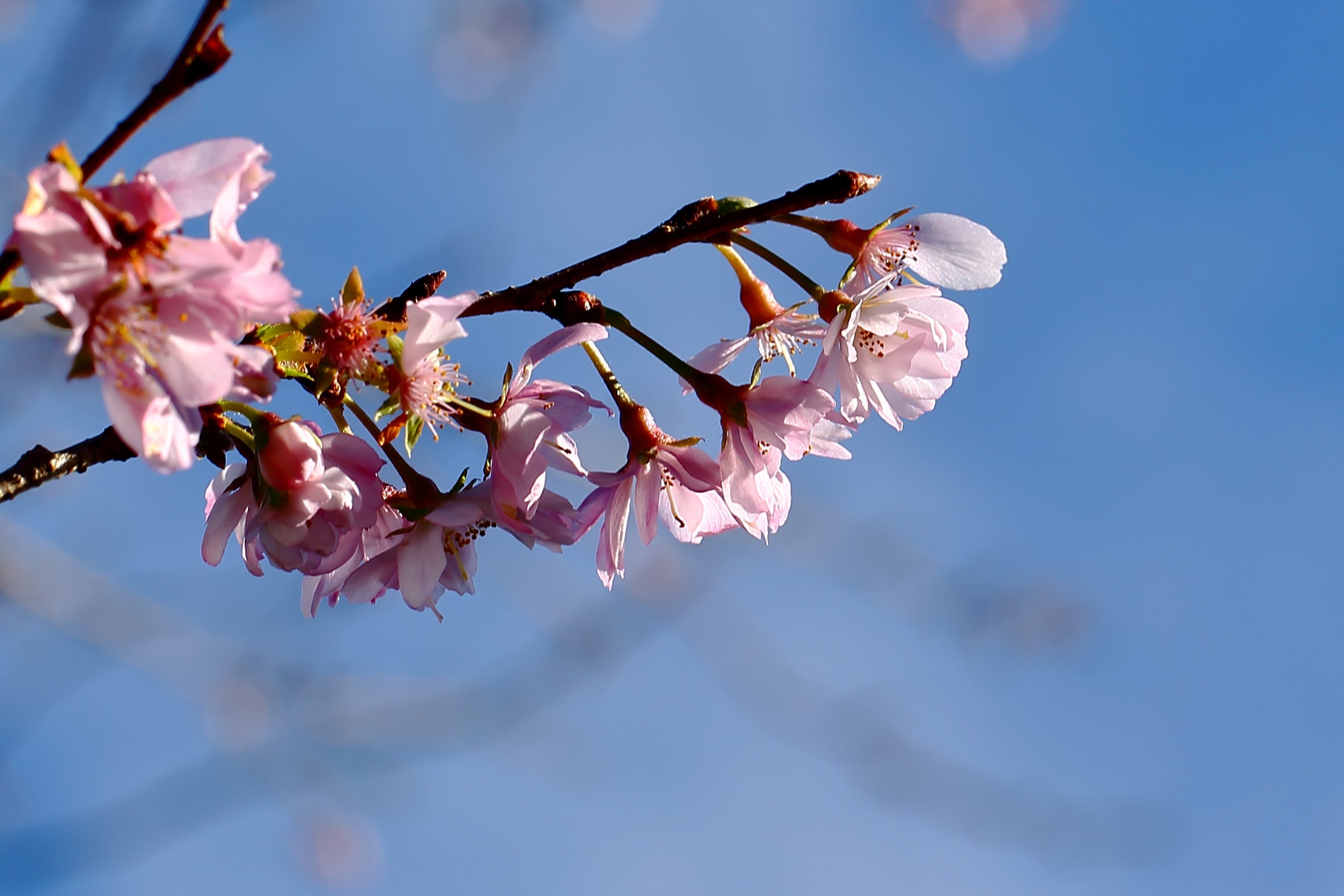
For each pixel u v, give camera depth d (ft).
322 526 2.35
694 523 2.48
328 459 2.36
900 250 2.48
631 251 2.41
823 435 2.48
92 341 2.24
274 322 2.31
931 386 2.48
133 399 2.25
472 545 2.44
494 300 2.40
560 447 2.41
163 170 2.25
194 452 2.29
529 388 2.43
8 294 2.24
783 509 2.47
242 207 2.27
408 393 2.38
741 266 2.48
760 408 2.44
